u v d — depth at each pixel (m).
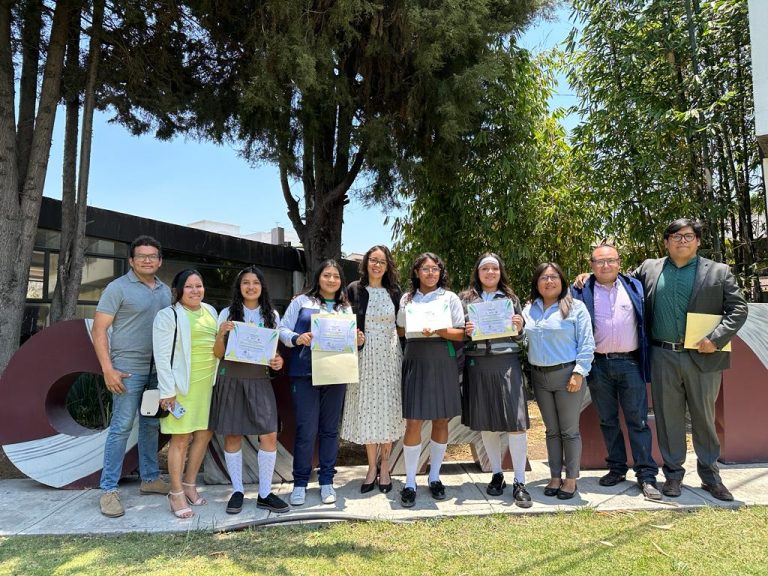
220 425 3.45
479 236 8.06
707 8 6.14
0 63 5.66
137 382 3.61
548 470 4.47
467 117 6.23
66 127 6.61
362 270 3.92
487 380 3.64
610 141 6.88
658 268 3.82
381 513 3.47
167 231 10.78
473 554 2.90
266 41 5.35
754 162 6.36
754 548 2.90
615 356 3.79
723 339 3.49
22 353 4.16
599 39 6.96
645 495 3.67
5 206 5.66
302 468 3.65
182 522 3.35
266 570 2.74
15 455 4.07
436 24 5.60
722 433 4.46
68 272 6.35
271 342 3.47
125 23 6.23
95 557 2.90
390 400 3.75
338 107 6.43
